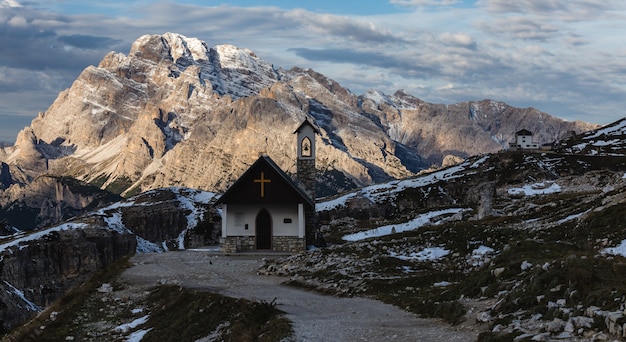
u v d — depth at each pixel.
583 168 188.62
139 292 55.38
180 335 42.34
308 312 40.69
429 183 196.62
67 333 47.81
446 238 61.50
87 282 65.25
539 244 47.97
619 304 26.80
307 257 62.53
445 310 35.69
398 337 31.94
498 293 36.09
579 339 25.58
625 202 51.75
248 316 40.31
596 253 44.09
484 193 93.44
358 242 66.88
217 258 74.81
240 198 81.00
